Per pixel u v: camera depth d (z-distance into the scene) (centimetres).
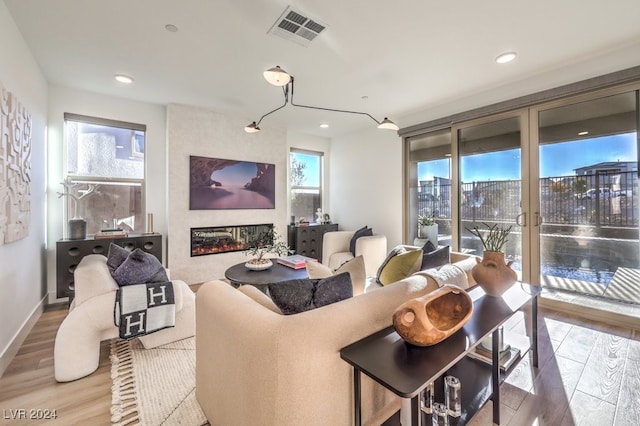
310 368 98
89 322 188
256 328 102
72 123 346
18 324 227
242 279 264
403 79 315
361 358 102
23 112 232
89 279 196
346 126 502
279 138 499
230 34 233
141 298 205
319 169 588
